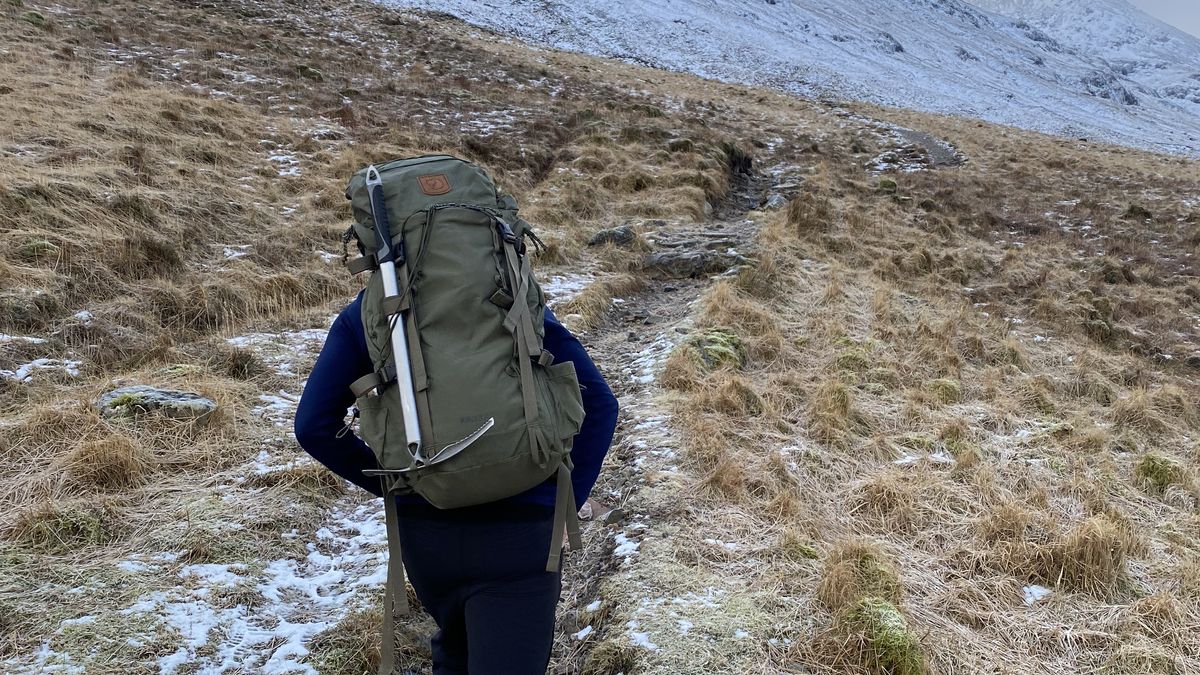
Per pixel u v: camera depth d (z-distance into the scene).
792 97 40.12
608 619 3.00
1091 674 2.83
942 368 6.25
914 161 21.83
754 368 6.04
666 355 5.80
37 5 17.17
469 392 1.70
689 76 44.41
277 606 3.12
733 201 14.26
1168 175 24.22
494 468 1.70
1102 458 4.81
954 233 12.64
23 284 5.53
